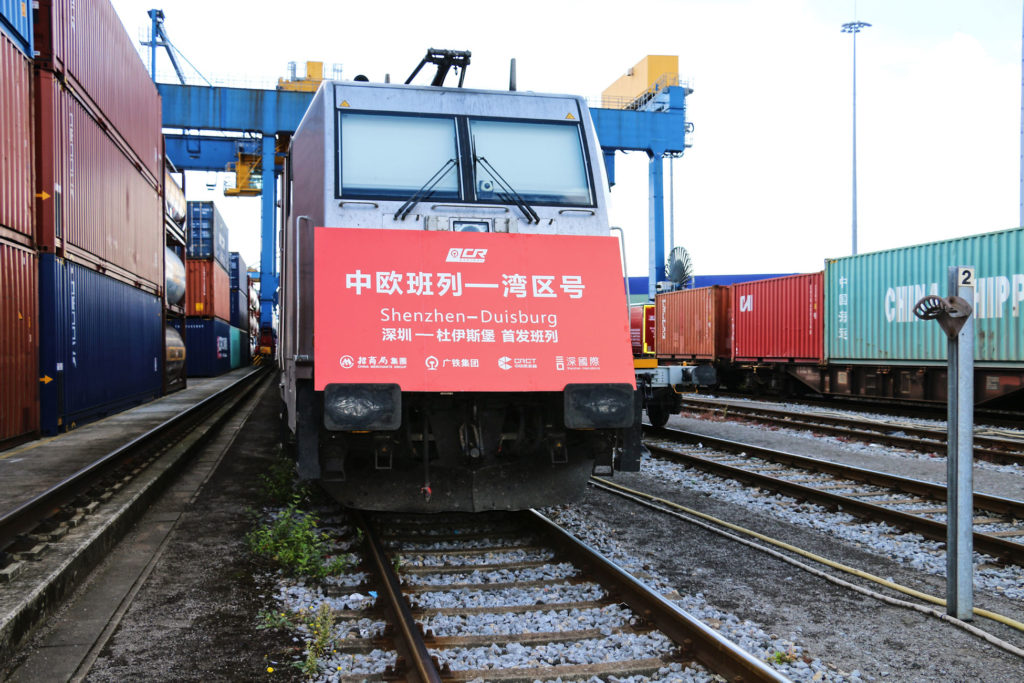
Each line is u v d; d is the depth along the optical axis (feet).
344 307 17.13
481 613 14.65
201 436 39.01
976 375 51.96
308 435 17.89
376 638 13.33
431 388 17.06
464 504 19.11
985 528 22.06
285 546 17.56
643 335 44.11
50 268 38.93
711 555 18.92
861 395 61.67
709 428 47.37
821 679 11.90
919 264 54.44
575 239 18.92
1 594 13.56
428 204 19.16
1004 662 12.77
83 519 19.13
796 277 68.13
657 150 128.98
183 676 11.98
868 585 16.76
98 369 47.75
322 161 19.16
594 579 16.44
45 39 38.63
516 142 20.59
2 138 33.78
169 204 80.23
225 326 128.67
